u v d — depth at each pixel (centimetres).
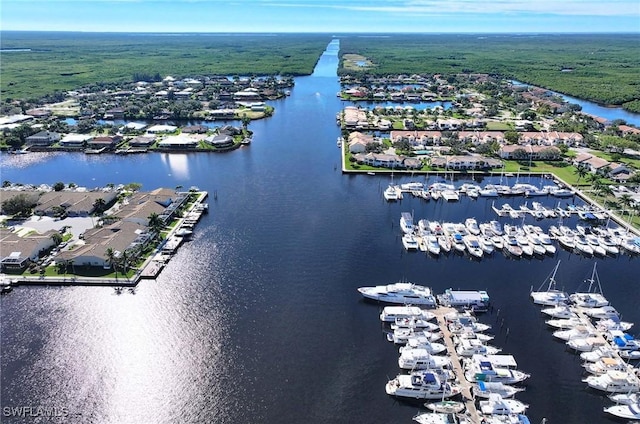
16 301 10444
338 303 10488
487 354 8862
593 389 8219
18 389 8081
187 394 8006
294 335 9431
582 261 12619
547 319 10094
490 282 11481
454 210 15688
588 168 19362
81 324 9719
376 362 8738
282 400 7862
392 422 7500
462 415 7562
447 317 9856
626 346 9012
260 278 11406
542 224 14812
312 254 12581
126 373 8444
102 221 13962
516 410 7600
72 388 8125
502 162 19925
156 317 9944
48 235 12744
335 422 7469
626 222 14575
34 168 19950
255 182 18100
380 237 13650
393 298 10469
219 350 8994
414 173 19012
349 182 18125
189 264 12006
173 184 17938
